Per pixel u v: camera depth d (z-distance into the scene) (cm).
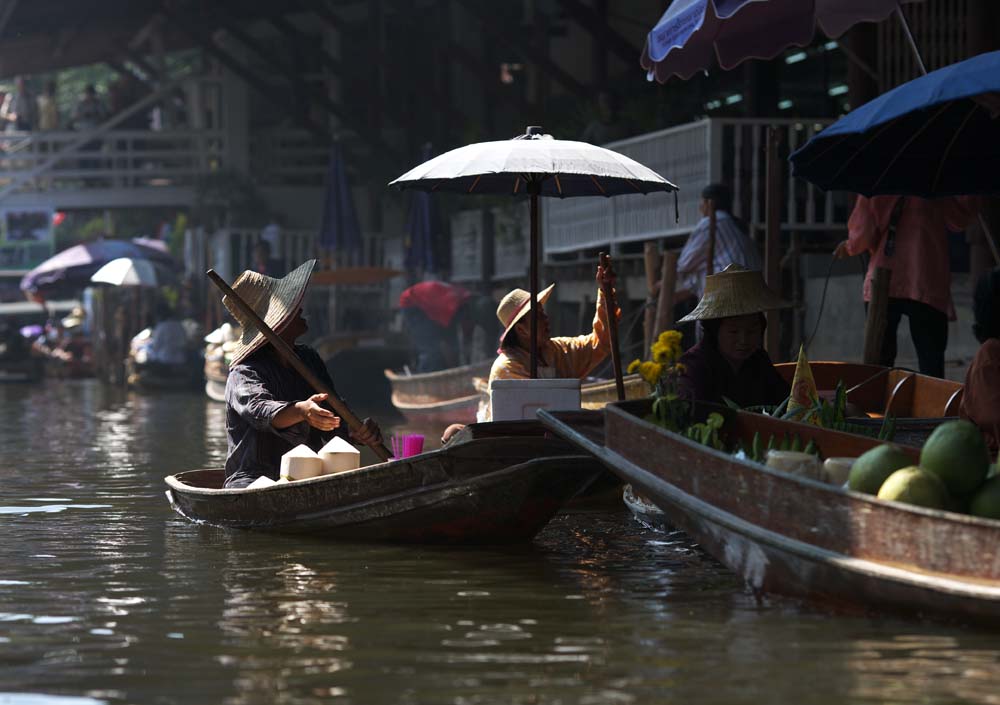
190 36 4847
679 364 1145
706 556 1089
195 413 3403
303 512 1200
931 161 1283
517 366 1380
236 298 1266
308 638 805
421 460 1120
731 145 2352
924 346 1563
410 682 703
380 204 4984
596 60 3453
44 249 5397
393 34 4991
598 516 1330
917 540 767
